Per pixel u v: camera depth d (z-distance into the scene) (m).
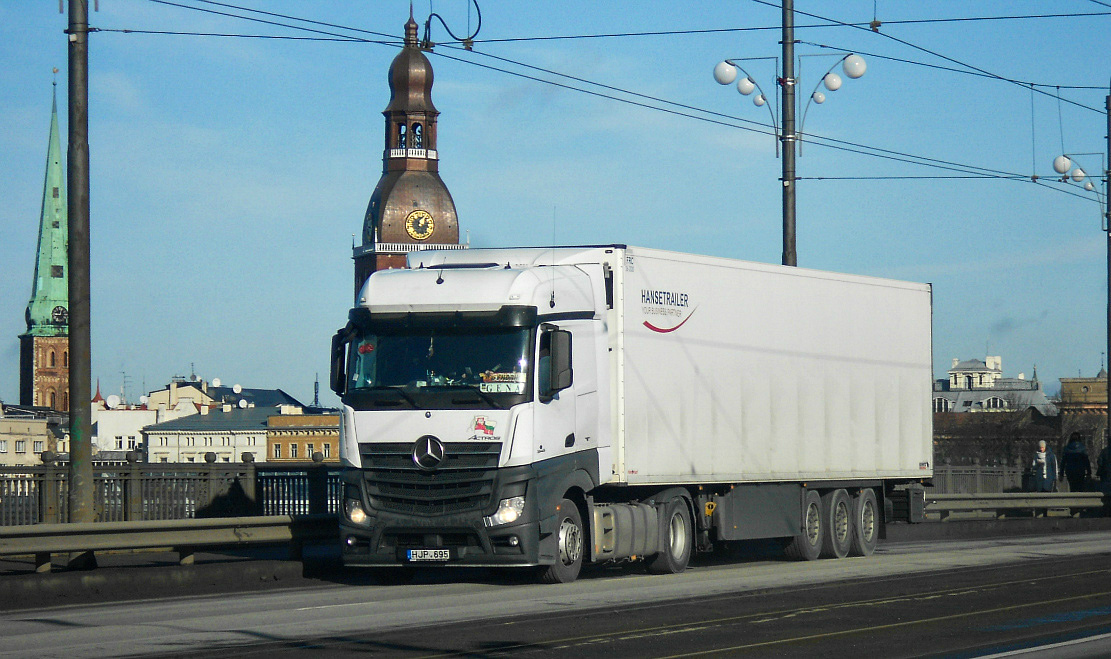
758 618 15.06
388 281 19.41
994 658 12.18
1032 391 177.00
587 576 21.25
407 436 18.66
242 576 20.34
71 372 20.30
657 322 21.23
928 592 17.98
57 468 22.41
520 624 14.46
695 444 21.88
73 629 14.41
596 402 20.00
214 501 23.98
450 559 18.50
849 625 14.51
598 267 20.41
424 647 12.73
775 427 23.78
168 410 182.00
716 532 22.81
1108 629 14.33
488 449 18.41
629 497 21.42
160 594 19.08
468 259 20.69
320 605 16.62
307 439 163.00
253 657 12.12
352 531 18.84
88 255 20.41
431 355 18.83
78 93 20.44
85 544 18.81
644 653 12.44
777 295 24.02
